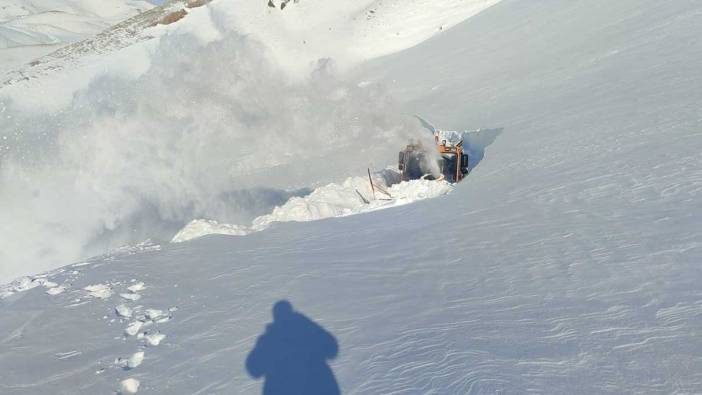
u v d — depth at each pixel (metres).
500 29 27.38
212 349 3.62
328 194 9.08
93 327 4.22
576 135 8.69
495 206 6.45
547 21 23.98
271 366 3.28
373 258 5.29
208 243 6.76
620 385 2.47
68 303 4.79
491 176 8.22
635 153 6.71
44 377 3.43
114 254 6.63
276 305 4.28
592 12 21.27
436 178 10.25
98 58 48.66
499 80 17.83
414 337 3.36
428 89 21.30
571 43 18.05
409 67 27.70
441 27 36.06
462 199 7.37
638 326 2.96
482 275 4.32
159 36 52.31
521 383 2.63
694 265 3.55
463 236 5.51
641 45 13.52
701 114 7.35
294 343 3.55
